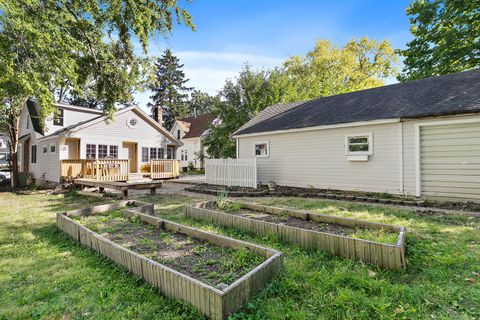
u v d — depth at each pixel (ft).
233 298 6.71
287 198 26.12
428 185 23.36
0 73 20.13
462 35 42.09
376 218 16.87
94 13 25.50
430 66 46.98
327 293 7.76
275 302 7.30
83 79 30.07
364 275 8.64
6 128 54.65
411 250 10.71
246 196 28.40
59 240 13.83
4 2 17.51
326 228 13.80
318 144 31.04
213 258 10.12
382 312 6.70
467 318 6.40
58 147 42.91
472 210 18.52
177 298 7.51
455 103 22.11
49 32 21.08
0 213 21.93
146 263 8.64
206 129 79.92
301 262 9.98
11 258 11.32
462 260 9.64
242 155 40.04
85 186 36.94
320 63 84.74
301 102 42.55
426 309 6.85
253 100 60.13
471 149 21.26
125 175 41.98
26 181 52.54
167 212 20.49
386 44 85.46
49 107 24.07
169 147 63.82
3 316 7.14
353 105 31.60
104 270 9.78
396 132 25.16
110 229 14.43
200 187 35.17
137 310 7.23
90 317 6.99
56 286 8.73
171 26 28.22
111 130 50.39
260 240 12.96
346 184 28.71
